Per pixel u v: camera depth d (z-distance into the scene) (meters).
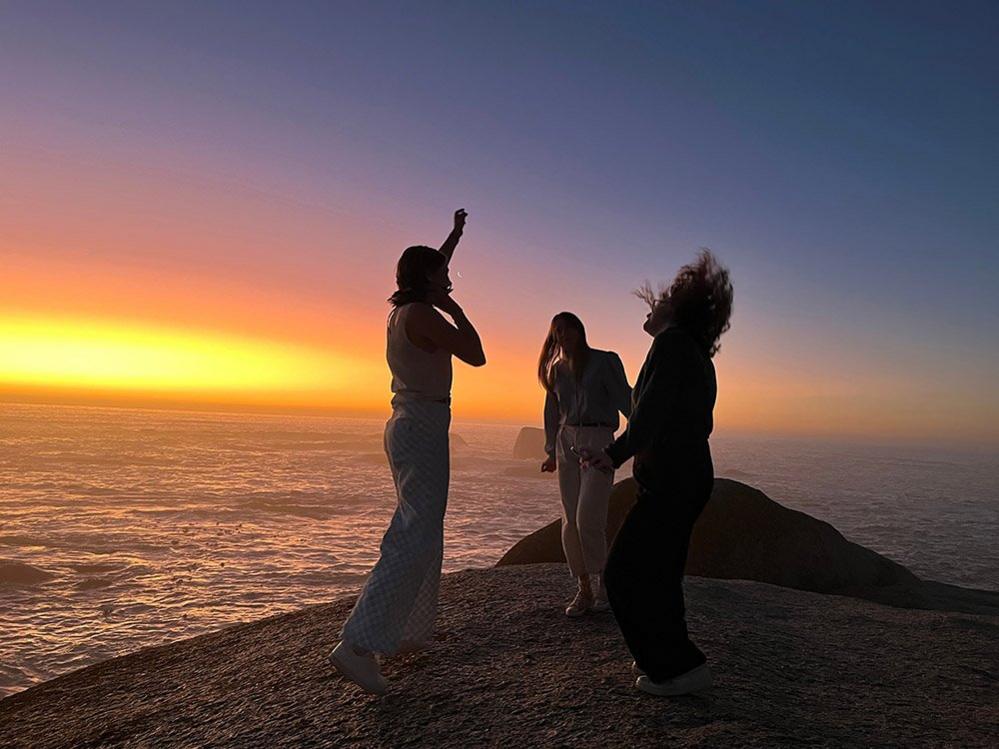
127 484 140.50
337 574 54.41
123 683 3.82
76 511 97.00
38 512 94.75
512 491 158.25
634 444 2.55
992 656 3.87
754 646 3.65
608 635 3.54
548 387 4.38
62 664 29.17
